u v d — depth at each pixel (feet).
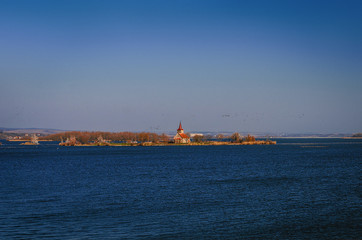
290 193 169.17
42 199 157.58
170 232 107.96
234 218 123.03
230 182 209.26
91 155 542.57
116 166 334.24
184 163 363.56
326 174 247.50
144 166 330.75
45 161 416.05
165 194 168.96
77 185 200.95
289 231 108.58
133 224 116.06
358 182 205.26
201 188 186.50
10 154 591.37
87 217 124.88
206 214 128.36
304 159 409.28
